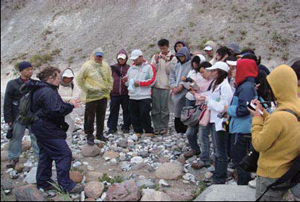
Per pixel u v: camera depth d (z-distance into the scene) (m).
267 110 3.45
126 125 7.00
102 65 5.96
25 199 3.76
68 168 4.02
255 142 2.92
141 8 11.66
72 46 11.62
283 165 2.96
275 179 2.97
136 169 5.05
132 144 6.18
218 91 4.33
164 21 13.26
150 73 6.43
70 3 9.65
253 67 3.73
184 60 6.25
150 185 4.24
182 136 6.64
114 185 3.82
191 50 13.23
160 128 6.89
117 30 11.34
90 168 5.05
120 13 10.80
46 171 4.14
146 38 12.34
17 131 4.85
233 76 4.57
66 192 4.01
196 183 4.53
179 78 6.34
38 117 3.87
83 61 11.07
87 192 3.94
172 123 7.85
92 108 5.74
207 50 6.86
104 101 6.03
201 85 4.98
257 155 3.36
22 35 11.74
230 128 3.87
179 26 13.55
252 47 13.98
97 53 5.82
